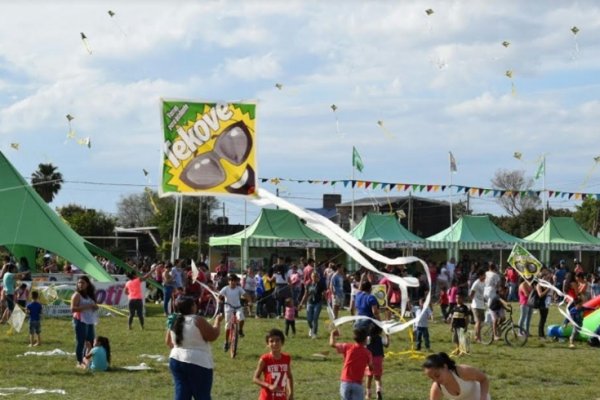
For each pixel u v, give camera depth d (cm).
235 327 1688
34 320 1827
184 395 881
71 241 2853
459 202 7881
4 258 2767
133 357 1647
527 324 2061
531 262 2092
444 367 761
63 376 1386
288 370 900
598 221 7219
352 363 970
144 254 7062
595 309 2167
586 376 1506
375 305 1380
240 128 725
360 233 4078
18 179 2880
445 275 3155
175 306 919
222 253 4278
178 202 2608
